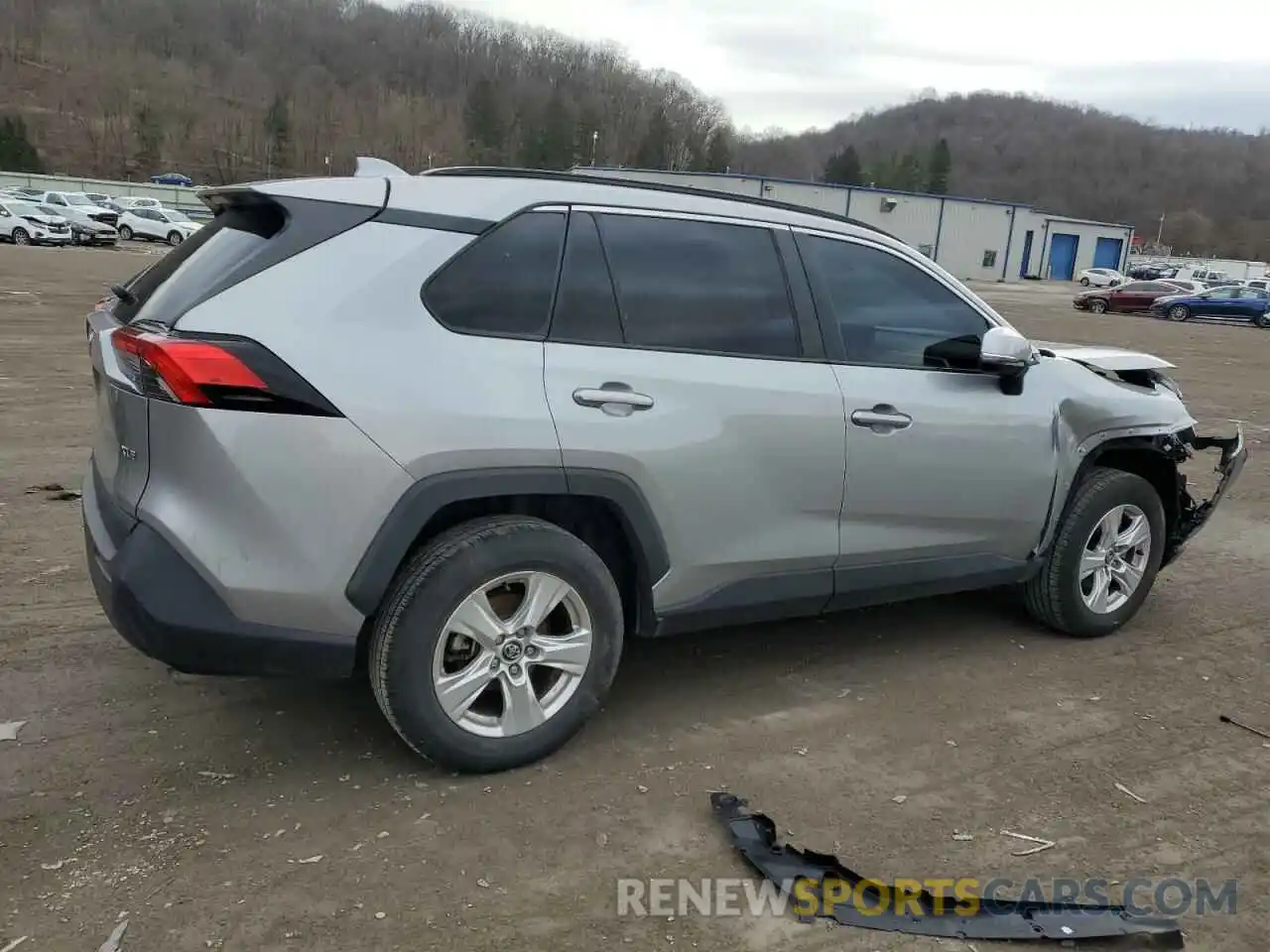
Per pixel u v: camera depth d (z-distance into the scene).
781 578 3.65
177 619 2.76
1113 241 73.12
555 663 3.25
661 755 3.41
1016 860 2.91
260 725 3.50
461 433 2.95
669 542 3.36
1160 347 23.09
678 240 3.45
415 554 3.05
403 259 2.98
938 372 3.96
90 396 9.44
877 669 4.20
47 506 5.90
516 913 2.59
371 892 2.64
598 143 120.31
